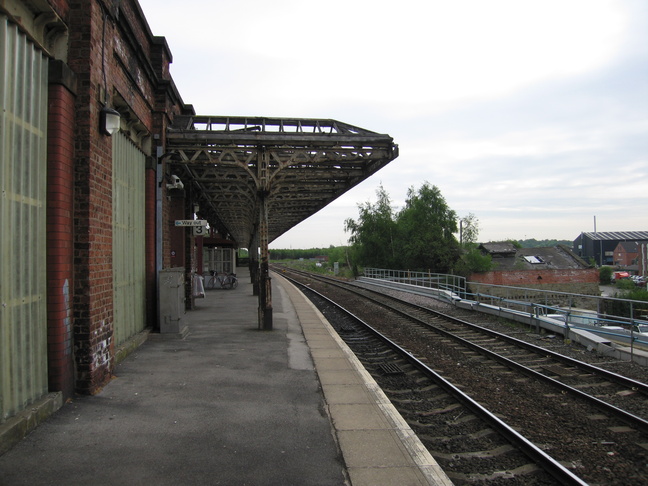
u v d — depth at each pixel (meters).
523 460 4.52
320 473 3.66
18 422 4.12
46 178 4.95
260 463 3.81
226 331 10.25
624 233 112.31
